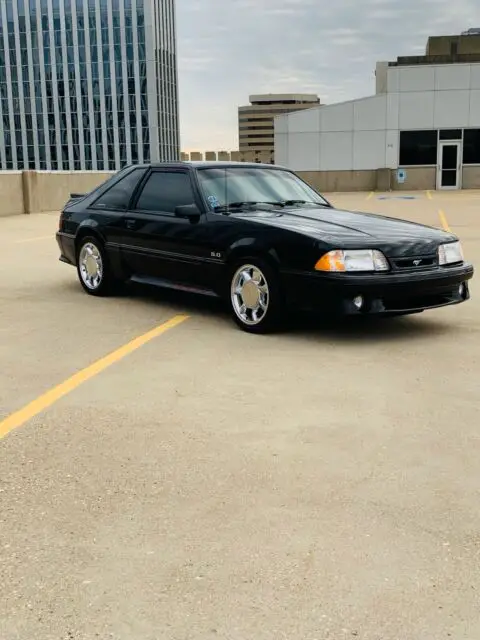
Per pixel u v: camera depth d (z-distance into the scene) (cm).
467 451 374
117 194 789
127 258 753
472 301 792
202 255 661
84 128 10706
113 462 361
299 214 669
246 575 263
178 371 518
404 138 3406
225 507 314
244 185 716
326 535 291
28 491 330
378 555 276
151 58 10400
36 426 409
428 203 2505
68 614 242
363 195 3130
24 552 279
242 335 627
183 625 236
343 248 571
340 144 3450
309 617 239
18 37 10612
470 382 490
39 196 2158
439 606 245
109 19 10388
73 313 718
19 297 801
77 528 297
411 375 507
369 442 386
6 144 10906
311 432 400
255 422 416
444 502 319
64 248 854
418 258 598
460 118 3347
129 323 674
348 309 570
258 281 620
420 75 3334
